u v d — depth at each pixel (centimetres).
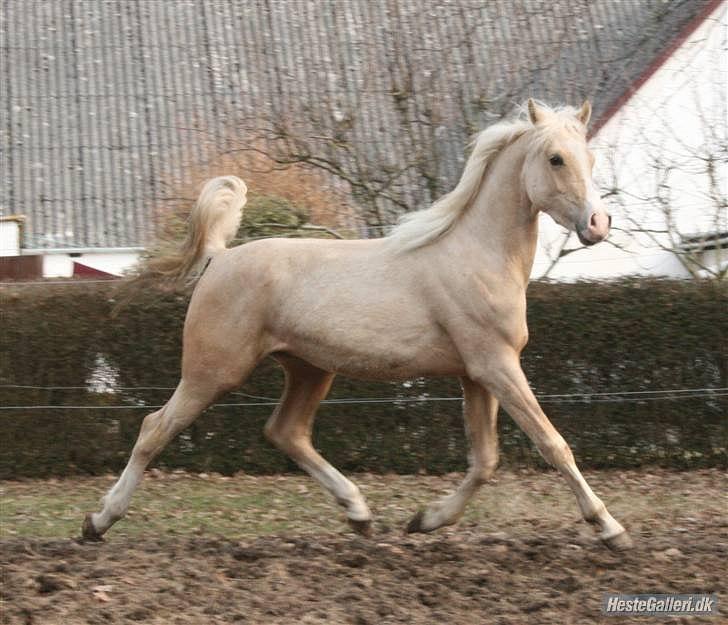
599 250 2219
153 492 1354
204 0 2848
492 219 858
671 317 1529
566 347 1523
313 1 2784
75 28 2794
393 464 1502
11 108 2620
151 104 2620
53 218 2423
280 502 1288
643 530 1072
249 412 1495
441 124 1717
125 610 709
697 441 1534
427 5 2330
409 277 862
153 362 1493
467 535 1026
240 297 894
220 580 788
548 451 842
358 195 1642
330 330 866
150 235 2219
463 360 858
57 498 1335
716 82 2123
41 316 1490
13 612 700
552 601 740
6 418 1480
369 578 800
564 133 830
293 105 2067
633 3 2627
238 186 955
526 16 2261
